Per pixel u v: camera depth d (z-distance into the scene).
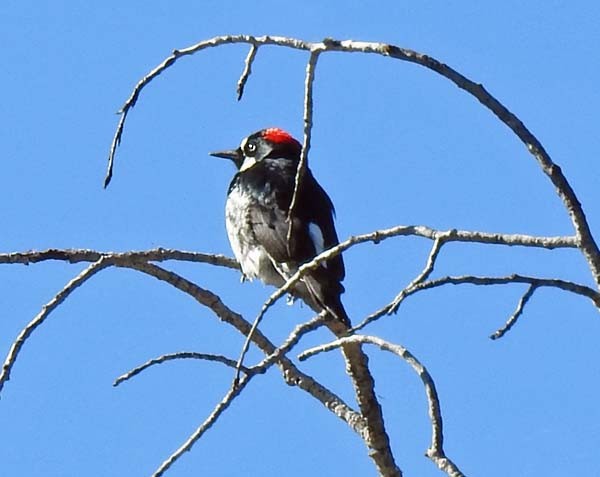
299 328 9.20
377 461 10.84
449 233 8.18
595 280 7.89
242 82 10.22
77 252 11.37
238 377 9.02
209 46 9.54
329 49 8.77
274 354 9.12
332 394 11.13
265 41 9.12
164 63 9.77
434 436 8.25
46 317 10.12
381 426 10.85
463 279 8.20
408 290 8.20
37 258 11.30
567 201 7.93
